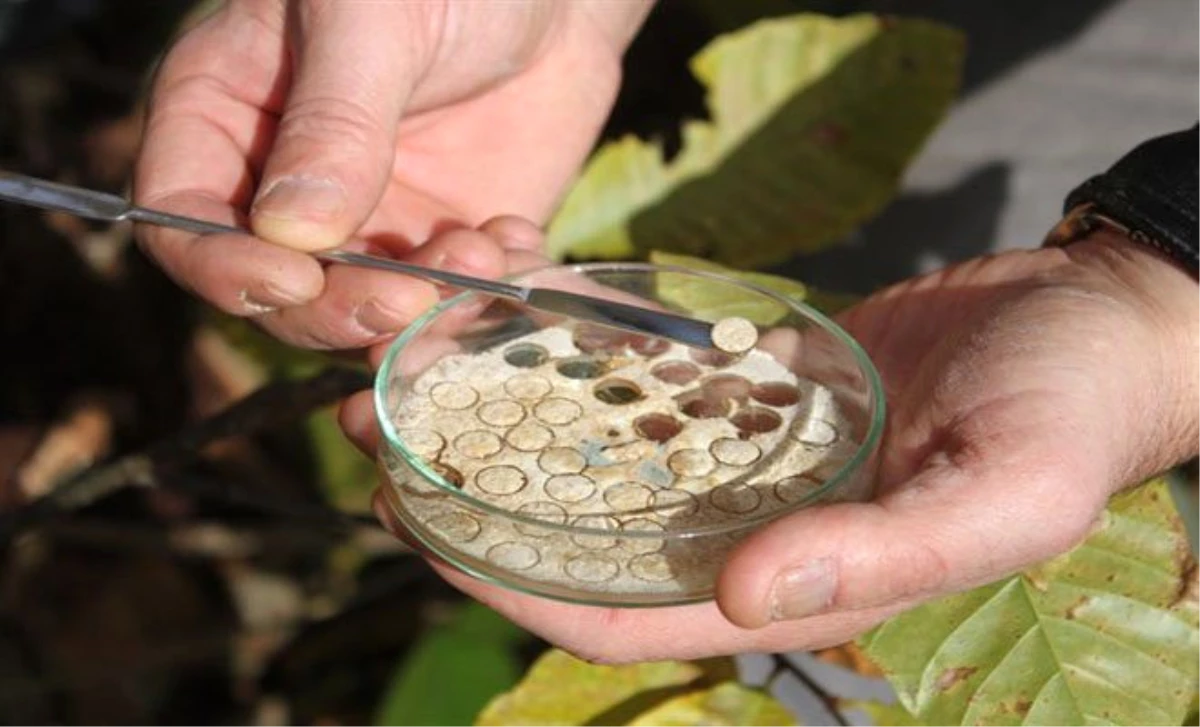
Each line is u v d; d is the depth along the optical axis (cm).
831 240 68
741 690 56
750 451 52
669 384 55
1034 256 59
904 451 53
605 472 52
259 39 61
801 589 48
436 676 69
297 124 56
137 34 91
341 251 56
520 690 57
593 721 56
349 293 56
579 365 55
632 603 50
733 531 49
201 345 84
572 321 56
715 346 53
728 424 53
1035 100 73
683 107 82
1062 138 73
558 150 67
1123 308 54
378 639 85
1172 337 55
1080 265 58
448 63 63
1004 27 72
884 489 53
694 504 51
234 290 56
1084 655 54
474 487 51
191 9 87
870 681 57
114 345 89
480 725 56
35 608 85
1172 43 71
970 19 72
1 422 88
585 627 53
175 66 62
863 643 54
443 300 56
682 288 56
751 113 69
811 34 69
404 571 82
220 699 85
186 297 88
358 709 83
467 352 55
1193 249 55
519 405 54
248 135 62
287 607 85
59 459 87
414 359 54
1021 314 54
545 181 67
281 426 85
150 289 89
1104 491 51
